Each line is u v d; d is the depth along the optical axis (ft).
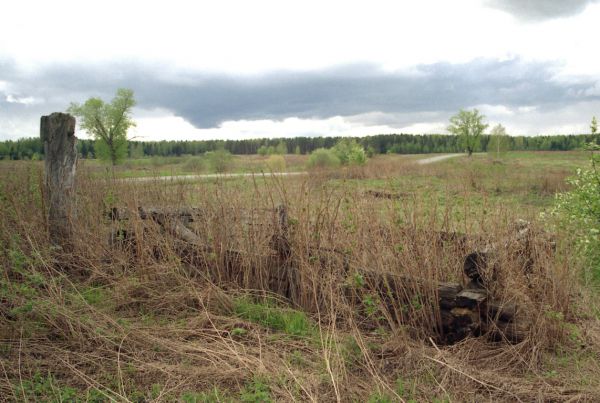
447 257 18.90
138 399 12.71
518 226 20.83
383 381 13.55
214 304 18.43
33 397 12.36
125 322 16.52
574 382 13.62
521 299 16.49
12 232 21.57
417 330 15.94
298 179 25.58
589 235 21.68
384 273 16.98
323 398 12.69
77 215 23.45
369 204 20.16
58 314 16.35
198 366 14.39
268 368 14.07
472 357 14.99
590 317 18.01
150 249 20.84
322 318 17.60
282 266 19.54
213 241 20.42
